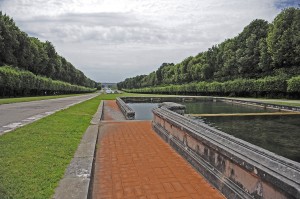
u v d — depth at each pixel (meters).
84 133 7.93
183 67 71.00
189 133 5.11
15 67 37.84
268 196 2.70
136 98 32.53
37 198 3.13
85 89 101.88
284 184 2.40
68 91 70.94
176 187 3.98
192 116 14.43
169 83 83.00
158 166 5.00
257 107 21.33
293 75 30.02
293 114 15.30
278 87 29.28
